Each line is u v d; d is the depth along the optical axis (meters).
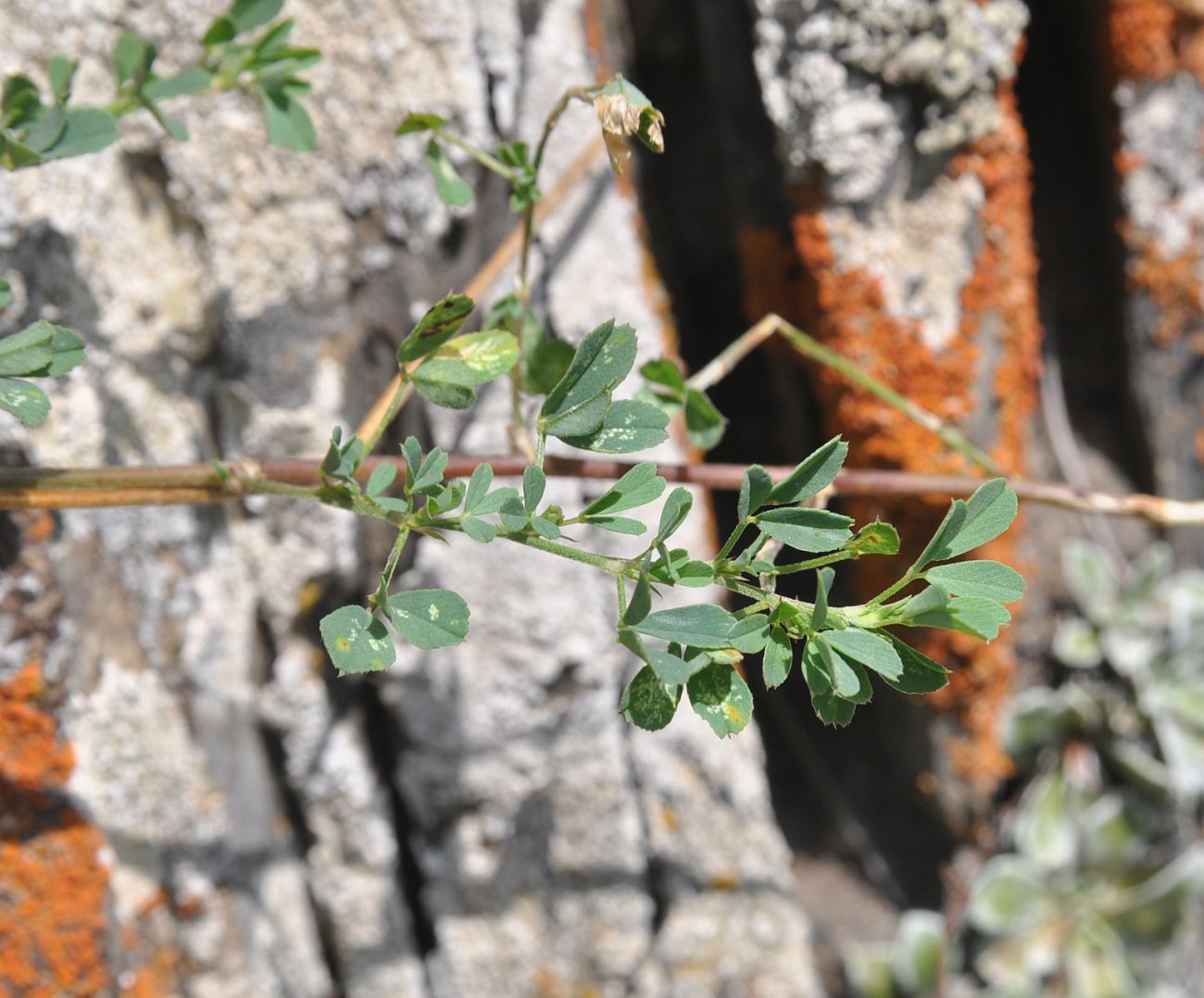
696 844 0.67
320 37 0.57
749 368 0.71
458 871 0.66
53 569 0.54
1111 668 0.73
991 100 0.61
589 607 0.64
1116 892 0.76
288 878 0.65
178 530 0.58
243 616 0.62
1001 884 0.73
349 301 0.60
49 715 0.54
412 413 0.61
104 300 0.55
